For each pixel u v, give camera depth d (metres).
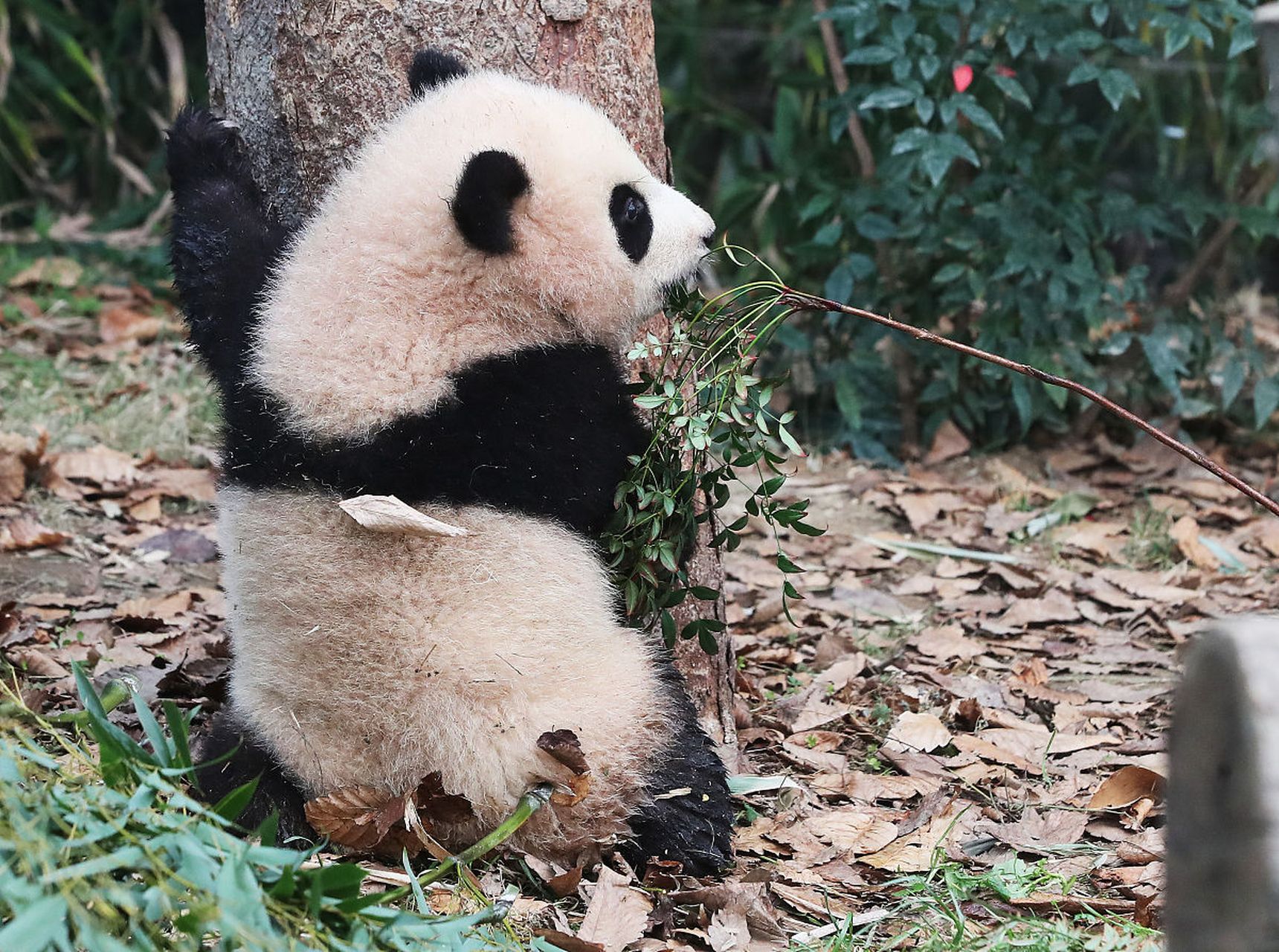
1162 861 4.15
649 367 4.65
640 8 4.70
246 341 3.89
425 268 3.79
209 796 3.85
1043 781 4.82
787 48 11.05
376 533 3.73
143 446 7.68
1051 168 8.18
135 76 11.87
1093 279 7.79
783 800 4.60
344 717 3.80
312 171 4.50
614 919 3.67
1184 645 5.94
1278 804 2.34
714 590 4.48
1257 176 8.65
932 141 7.41
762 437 4.26
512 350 3.87
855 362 8.30
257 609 3.87
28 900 2.85
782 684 5.66
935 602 6.55
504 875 3.94
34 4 10.91
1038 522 7.30
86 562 6.41
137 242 10.75
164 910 2.95
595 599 3.92
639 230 4.10
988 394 8.38
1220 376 8.86
